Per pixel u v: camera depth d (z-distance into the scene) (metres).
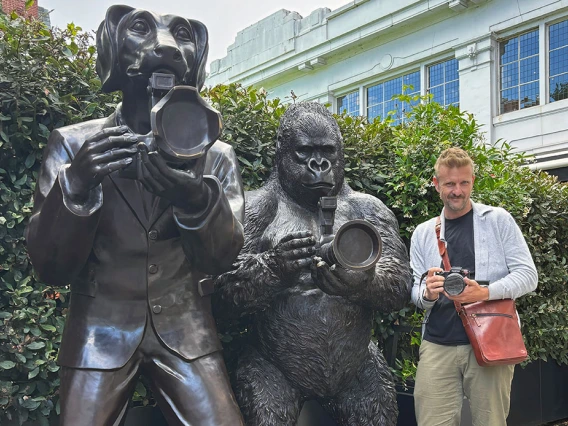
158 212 1.98
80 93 3.03
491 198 4.12
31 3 3.08
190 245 1.88
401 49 10.85
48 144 1.99
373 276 2.31
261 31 13.07
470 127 4.29
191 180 1.72
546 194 4.95
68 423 1.80
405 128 4.36
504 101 9.95
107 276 1.96
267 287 2.25
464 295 2.54
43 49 2.88
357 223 2.09
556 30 9.35
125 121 2.03
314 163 2.43
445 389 2.72
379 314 3.76
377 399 2.54
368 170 3.82
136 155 1.73
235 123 3.32
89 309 1.95
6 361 2.59
